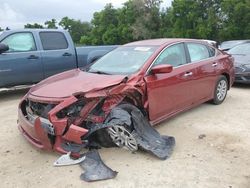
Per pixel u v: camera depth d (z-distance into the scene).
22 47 8.36
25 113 5.09
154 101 5.27
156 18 59.41
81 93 4.44
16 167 4.46
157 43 6.02
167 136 5.07
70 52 9.05
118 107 4.70
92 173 4.15
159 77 5.37
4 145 5.22
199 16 47.75
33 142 4.68
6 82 8.16
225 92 7.48
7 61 8.05
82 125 4.47
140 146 4.61
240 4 41.72
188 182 3.97
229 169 4.27
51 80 5.40
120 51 6.14
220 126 5.89
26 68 8.33
